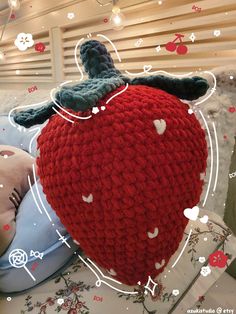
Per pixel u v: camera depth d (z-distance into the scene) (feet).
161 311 1.91
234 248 2.12
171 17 3.01
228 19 2.59
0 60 4.84
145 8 3.21
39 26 4.61
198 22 2.78
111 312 1.84
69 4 3.98
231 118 2.44
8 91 4.77
